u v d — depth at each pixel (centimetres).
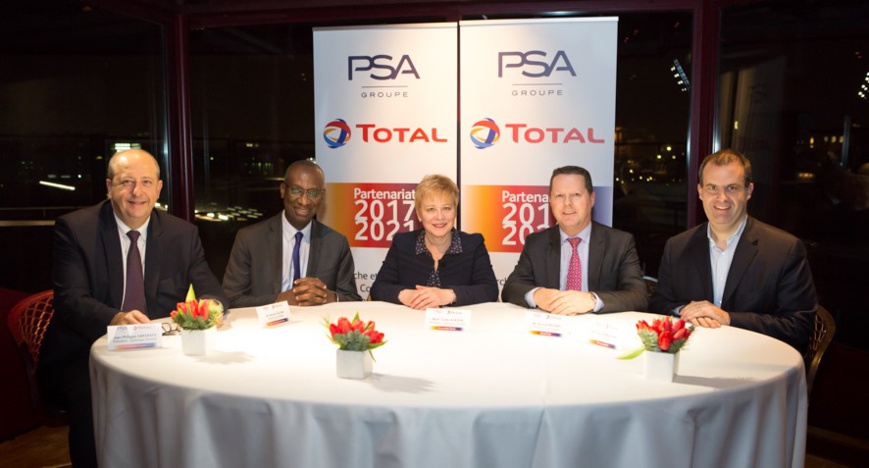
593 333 201
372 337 165
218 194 415
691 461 151
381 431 146
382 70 375
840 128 323
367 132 380
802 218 340
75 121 347
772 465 168
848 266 327
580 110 362
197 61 404
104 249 247
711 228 262
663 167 375
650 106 372
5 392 317
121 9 363
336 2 380
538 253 280
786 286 247
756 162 353
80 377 234
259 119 407
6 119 311
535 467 145
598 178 364
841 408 329
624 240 275
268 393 152
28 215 323
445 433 143
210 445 157
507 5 372
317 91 382
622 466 149
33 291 327
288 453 147
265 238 302
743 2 344
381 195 382
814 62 329
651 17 367
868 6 308
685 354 191
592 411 145
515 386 157
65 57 339
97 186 362
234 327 222
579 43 358
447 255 282
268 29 396
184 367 175
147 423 167
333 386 157
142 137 393
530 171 368
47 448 313
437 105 372
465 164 373
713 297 262
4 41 308
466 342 202
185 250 258
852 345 326
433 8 378
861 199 320
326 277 301
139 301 247
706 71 361
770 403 166
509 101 366
